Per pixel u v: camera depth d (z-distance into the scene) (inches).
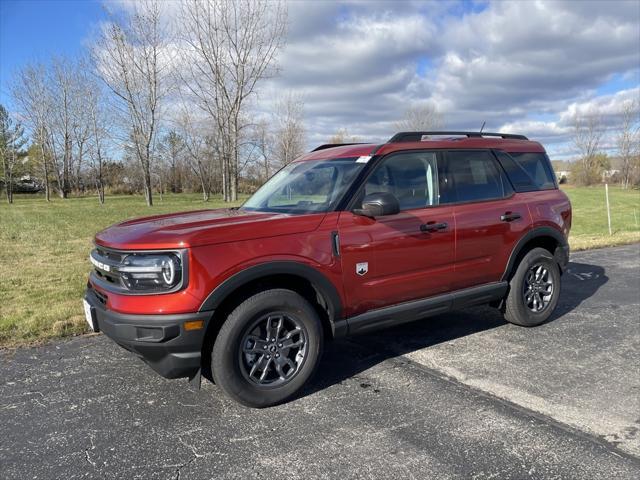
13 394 139.9
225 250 123.0
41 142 1793.8
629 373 153.3
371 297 147.9
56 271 330.6
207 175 2134.6
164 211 1026.1
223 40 1327.5
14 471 103.7
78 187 2207.2
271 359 132.3
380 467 104.3
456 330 196.7
